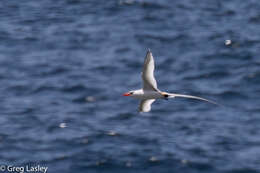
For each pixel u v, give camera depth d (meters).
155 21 54.31
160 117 36.22
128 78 42.47
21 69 43.78
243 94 39.44
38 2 59.56
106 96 39.50
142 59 45.78
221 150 32.00
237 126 34.97
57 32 51.44
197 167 30.20
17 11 56.66
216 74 42.91
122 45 48.69
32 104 38.12
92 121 35.72
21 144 32.75
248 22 54.53
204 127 34.84
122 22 54.03
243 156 31.38
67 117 36.22
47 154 31.66
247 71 43.09
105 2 59.16
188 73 43.22
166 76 42.84
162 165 30.36
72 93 39.97
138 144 32.59
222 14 56.72
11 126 34.78
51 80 42.00
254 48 47.72
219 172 29.77
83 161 30.83
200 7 58.72
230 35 50.78
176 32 51.62
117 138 33.38
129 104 38.19
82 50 47.72
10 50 47.41
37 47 48.16
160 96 23.03
